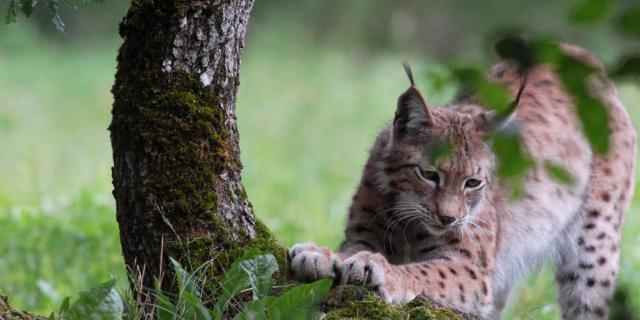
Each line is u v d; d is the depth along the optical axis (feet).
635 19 11.00
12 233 46.03
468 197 31.78
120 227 26.99
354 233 33.35
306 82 114.52
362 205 33.32
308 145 86.74
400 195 32.35
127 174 26.53
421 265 30.12
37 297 39.29
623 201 39.70
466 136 31.73
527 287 43.19
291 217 54.65
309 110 100.37
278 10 145.89
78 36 146.72
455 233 31.73
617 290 17.22
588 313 38.78
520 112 35.76
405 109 32.01
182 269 24.11
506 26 11.95
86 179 66.95
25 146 82.94
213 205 26.35
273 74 118.73
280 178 71.72
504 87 13.60
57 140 87.92
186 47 26.23
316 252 26.37
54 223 47.29
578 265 38.78
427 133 31.68
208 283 25.39
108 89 114.73
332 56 132.57
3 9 29.81
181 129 26.21
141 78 26.32
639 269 47.24
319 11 144.97
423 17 140.05
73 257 43.37
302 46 138.00
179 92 26.23
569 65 11.82
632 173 40.14
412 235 32.99
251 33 142.20
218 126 26.66
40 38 141.49
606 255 38.88
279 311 22.29
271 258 23.73
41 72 120.57
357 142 88.99
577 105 11.82
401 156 32.09
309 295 22.36
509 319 37.42
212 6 26.08
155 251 26.08
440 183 31.40
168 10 26.00
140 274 25.46
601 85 14.24
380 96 106.52
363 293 25.04
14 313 23.79
